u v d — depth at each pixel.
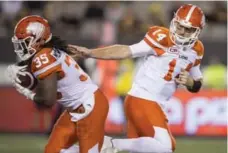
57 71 18.86
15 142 33.72
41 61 18.59
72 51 20.14
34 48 18.81
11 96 37.09
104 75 36.06
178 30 20.06
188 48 20.38
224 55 40.09
